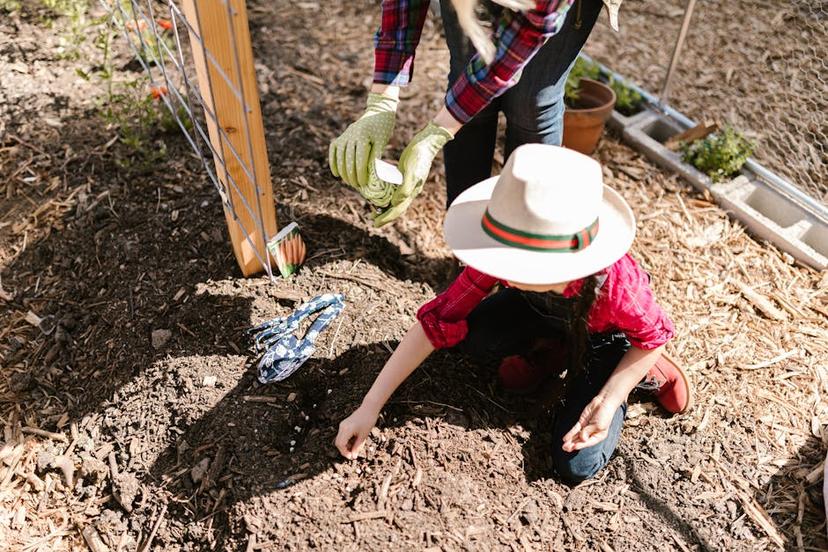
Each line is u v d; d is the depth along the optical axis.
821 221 3.02
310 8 4.14
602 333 2.19
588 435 2.02
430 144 1.90
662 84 3.82
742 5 4.32
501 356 2.31
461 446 2.19
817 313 2.74
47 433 2.33
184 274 2.62
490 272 1.69
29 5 3.78
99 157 3.11
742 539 2.10
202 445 2.18
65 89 3.40
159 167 3.06
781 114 3.62
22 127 3.23
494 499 2.11
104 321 2.55
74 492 2.21
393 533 2.00
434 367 2.37
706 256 2.95
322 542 1.98
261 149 2.29
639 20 4.26
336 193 3.01
